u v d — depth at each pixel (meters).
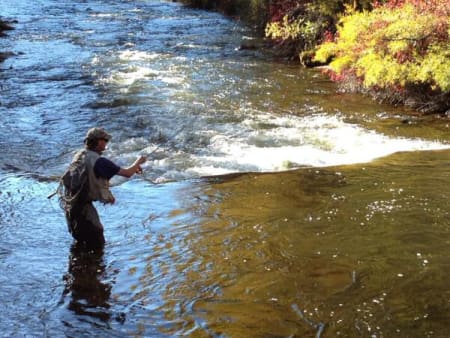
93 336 4.08
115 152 8.56
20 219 6.23
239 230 5.83
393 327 4.07
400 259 5.08
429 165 7.82
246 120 10.21
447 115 10.60
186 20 25.33
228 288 4.70
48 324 4.23
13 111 10.82
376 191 6.81
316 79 13.84
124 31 21.84
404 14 11.52
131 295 4.65
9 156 8.42
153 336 4.06
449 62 10.34
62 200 5.54
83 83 13.12
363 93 12.44
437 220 5.88
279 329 4.09
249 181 7.32
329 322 4.16
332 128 9.82
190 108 10.98
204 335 4.05
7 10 28.41
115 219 6.21
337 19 15.63
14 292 4.71
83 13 28.00
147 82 13.15
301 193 6.84
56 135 9.43
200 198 6.77
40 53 17.06
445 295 4.47
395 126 9.95
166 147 8.80
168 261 5.22
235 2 27.34
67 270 5.10
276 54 17.02
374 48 11.73
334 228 5.79
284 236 5.65
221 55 16.86
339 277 4.81
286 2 18.48
